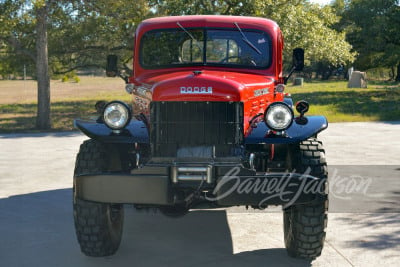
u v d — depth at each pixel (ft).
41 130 62.54
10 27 62.34
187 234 20.65
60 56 81.76
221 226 21.63
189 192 16.08
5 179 31.24
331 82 214.28
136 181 15.46
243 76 19.70
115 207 17.33
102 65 85.56
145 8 68.44
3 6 61.16
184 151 16.16
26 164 36.40
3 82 261.44
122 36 73.61
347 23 147.74
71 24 73.20
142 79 20.15
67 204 25.27
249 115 17.47
